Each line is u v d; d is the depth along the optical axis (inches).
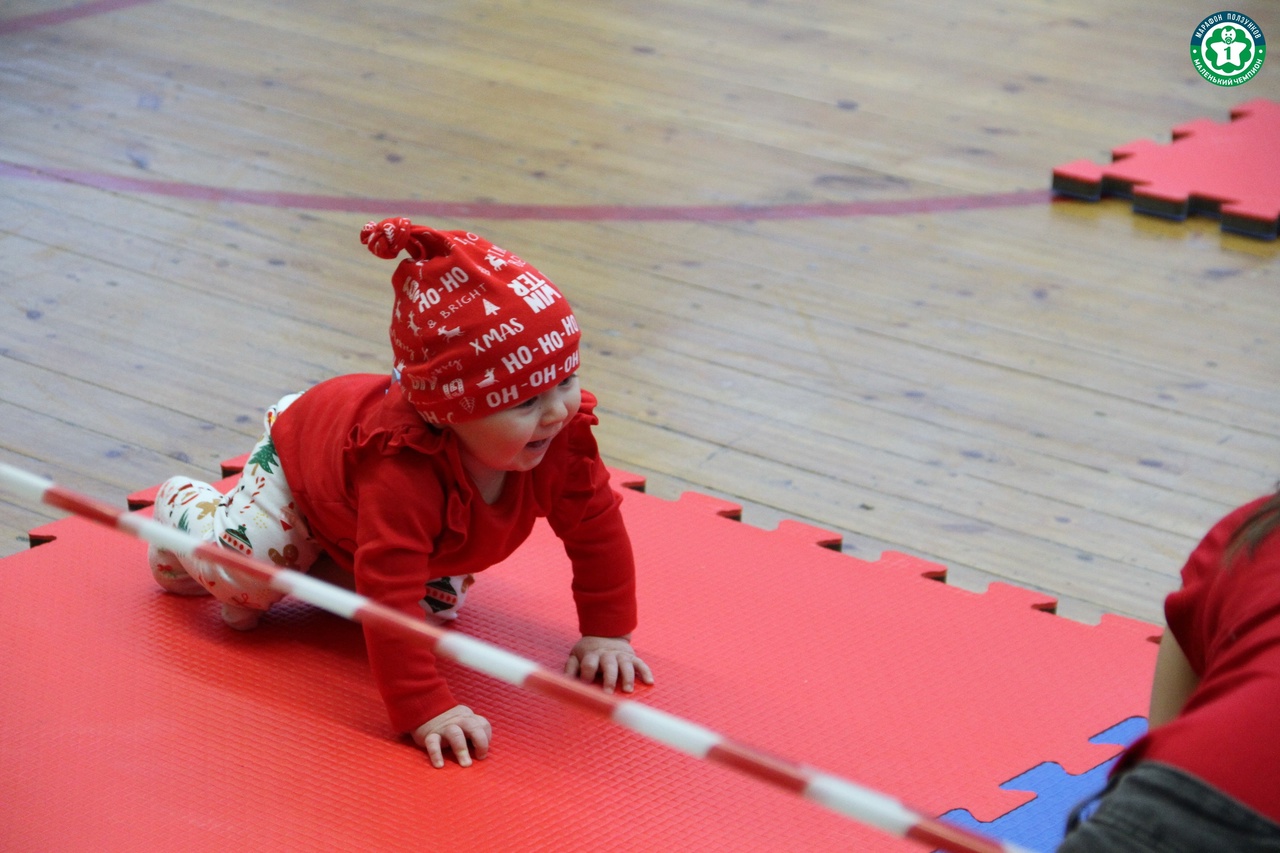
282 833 78.7
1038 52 237.6
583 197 183.0
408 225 82.7
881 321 156.1
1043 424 137.6
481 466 87.0
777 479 127.9
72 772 83.0
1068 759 87.5
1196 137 201.2
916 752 87.5
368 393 89.6
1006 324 156.4
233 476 118.6
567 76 221.3
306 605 100.7
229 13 239.5
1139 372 147.3
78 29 229.1
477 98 211.6
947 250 172.9
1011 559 117.4
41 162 184.1
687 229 175.6
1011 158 199.3
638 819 81.0
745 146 200.1
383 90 212.4
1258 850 43.0
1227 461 132.0
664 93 216.7
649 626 99.3
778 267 167.2
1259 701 44.9
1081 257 172.1
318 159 189.5
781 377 144.4
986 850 55.4
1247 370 148.0
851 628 100.1
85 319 148.9
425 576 86.0
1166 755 45.6
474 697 91.8
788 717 90.2
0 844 77.1
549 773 84.7
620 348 148.6
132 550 107.0
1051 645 99.3
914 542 119.5
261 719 88.4
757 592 104.0
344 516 87.8
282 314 151.9
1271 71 230.7
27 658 93.3
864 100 217.3
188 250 164.6
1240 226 178.1
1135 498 126.3
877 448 133.2
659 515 113.7
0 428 129.7
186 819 79.5
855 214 181.5
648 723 65.5
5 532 115.0
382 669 84.9
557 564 107.0
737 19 248.4
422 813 80.7
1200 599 52.3
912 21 250.4
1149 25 250.4
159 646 95.3
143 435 130.0
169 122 197.8
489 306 80.9
